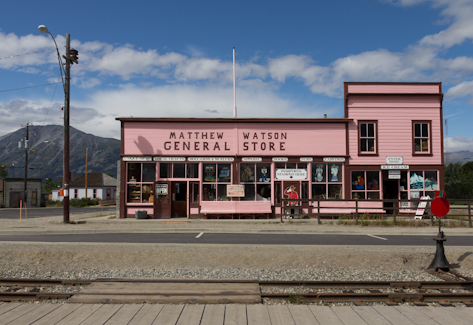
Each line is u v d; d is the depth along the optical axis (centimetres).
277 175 2159
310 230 1576
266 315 572
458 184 4872
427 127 2203
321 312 591
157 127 2158
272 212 2139
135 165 2144
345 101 2202
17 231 1563
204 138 2166
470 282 752
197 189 2147
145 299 636
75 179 6869
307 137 2183
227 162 2162
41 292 708
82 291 682
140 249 1075
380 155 2177
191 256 989
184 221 1956
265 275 854
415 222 1789
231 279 775
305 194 2158
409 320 559
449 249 1108
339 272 889
